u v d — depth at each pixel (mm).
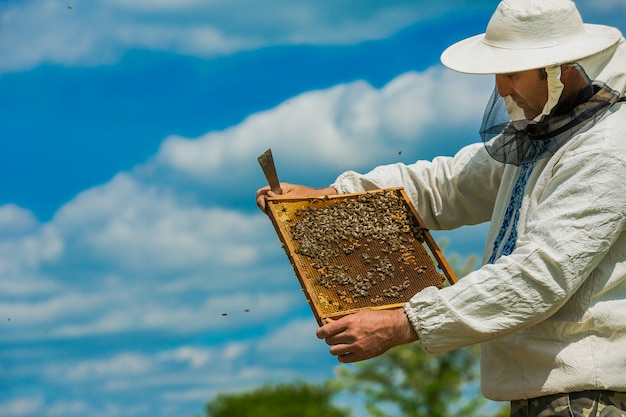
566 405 4215
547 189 4312
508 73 4312
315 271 4758
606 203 4062
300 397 15844
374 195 5336
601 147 4129
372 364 12711
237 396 15969
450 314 4141
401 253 4965
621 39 4336
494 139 4719
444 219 5438
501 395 4500
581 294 4211
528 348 4320
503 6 4395
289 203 5199
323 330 4270
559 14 4273
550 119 4359
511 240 4555
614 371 4129
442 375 12500
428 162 5512
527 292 4098
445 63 4520
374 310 4410
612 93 4227
